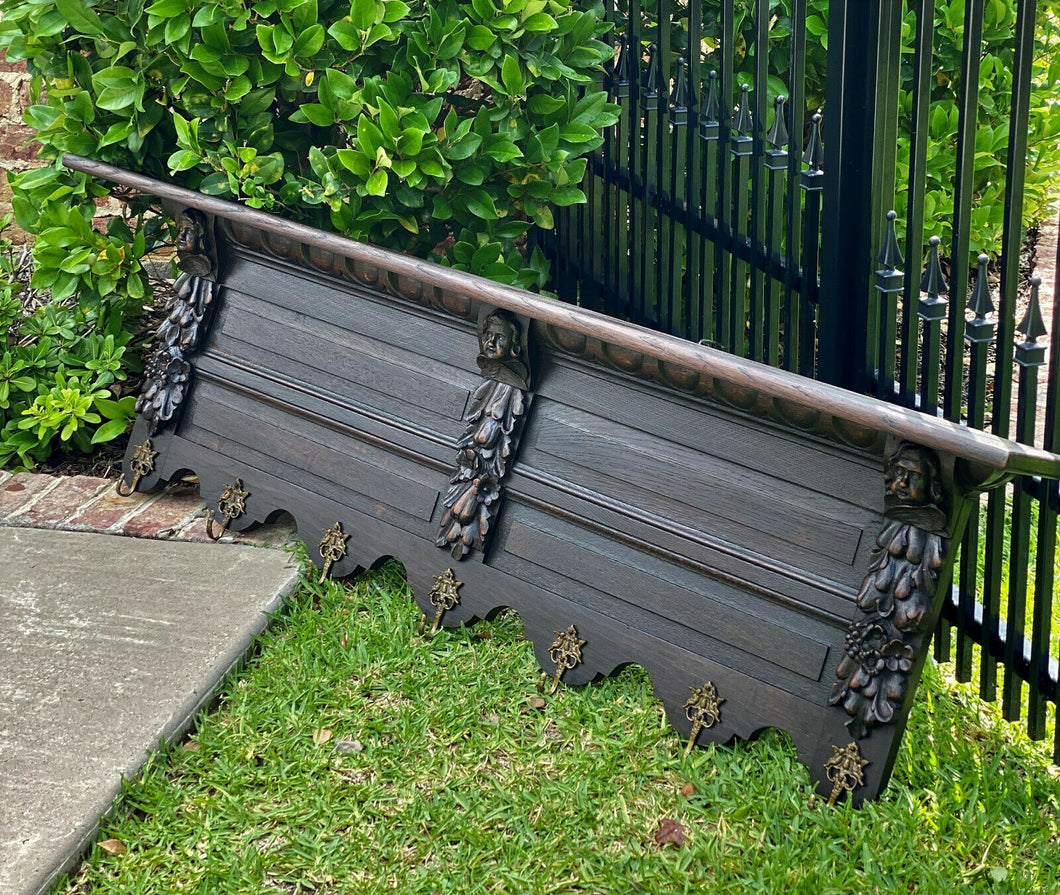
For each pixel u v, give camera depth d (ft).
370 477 12.59
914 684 9.34
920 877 8.98
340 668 11.42
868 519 9.59
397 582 12.79
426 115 12.77
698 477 10.52
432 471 12.19
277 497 13.19
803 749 9.77
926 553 9.14
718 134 12.63
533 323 11.22
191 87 13.25
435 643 11.75
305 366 13.23
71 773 9.84
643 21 15.19
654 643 10.62
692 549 10.48
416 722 10.71
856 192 10.51
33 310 17.70
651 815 9.73
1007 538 13.78
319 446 13.01
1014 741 10.44
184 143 12.94
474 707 10.89
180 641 11.51
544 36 13.33
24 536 13.42
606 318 10.39
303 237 12.17
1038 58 16.48
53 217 14.28
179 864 9.28
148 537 13.44
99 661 11.20
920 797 9.73
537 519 11.51
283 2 12.56
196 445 13.94
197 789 10.03
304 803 9.84
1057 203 22.36
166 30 12.67
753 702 10.05
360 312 12.89
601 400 11.16
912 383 10.39
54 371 15.80
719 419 10.43
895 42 9.88
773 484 10.11
